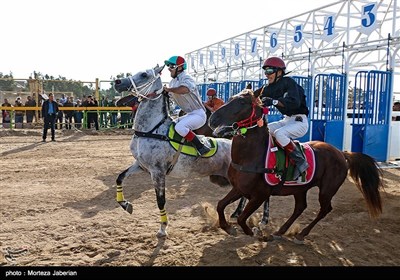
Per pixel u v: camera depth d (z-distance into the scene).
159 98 4.66
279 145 4.30
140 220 5.24
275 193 4.30
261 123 4.09
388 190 7.28
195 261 3.95
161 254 4.11
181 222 5.19
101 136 16.30
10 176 8.02
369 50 9.68
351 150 9.59
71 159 10.36
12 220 5.14
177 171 4.72
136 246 4.32
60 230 4.79
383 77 9.55
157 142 4.55
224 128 3.97
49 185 7.27
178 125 4.55
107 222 5.12
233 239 4.59
